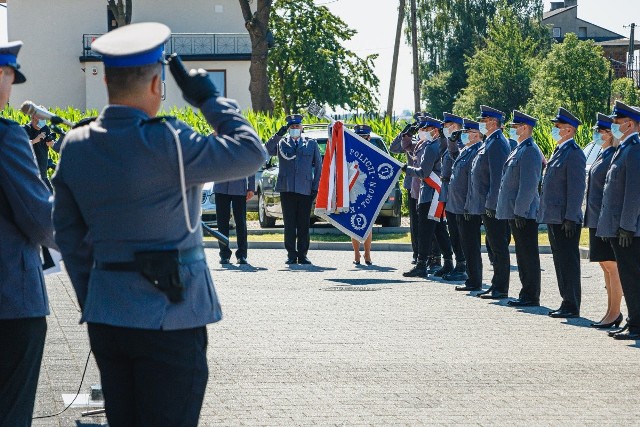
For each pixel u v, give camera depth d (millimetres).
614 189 11055
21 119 33062
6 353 5438
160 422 4461
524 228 13258
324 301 13727
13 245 5402
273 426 7355
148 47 4434
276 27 60062
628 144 11039
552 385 8727
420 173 16234
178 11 55062
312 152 18625
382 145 23906
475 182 14336
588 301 13992
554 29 127812
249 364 9531
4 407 5500
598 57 65688
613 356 10031
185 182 4434
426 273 16719
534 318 12398
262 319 12164
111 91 4496
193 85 4633
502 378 8984
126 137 4391
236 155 4492
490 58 75688
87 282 4684
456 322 12031
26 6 55688
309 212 18625
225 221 18438
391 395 8320
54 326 11297
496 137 14195
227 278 16359
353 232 17875
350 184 17781
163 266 4367
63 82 56125
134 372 4496
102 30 56000
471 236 14805
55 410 7613
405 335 11102
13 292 5387
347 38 61562
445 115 15922
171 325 4391
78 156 4469
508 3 90750
